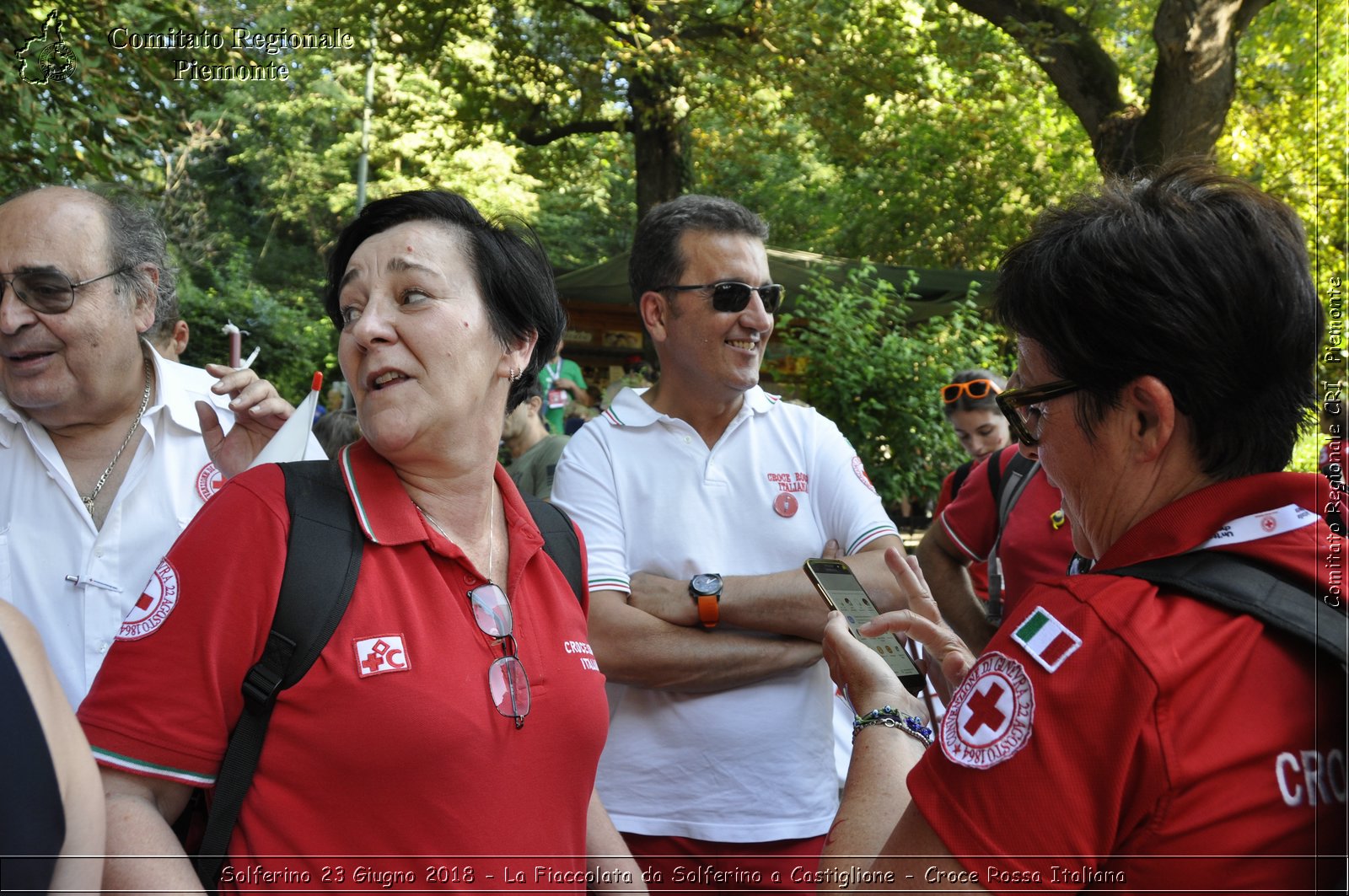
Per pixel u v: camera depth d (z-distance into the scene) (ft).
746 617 8.32
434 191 5.86
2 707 3.57
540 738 5.34
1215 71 31.73
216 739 4.83
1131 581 4.07
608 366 51.85
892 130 57.98
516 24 44.34
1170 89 32.19
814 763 8.68
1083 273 4.24
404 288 5.54
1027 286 4.46
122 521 7.58
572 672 5.64
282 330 77.66
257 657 4.89
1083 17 39.58
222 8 35.29
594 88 44.01
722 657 8.28
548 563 5.99
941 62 42.80
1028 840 3.80
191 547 4.99
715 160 57.41
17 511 7.40
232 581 4.88
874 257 76.02
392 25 43.39
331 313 6.05
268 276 110.22
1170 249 4.12
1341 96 41.19
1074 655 3.92
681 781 8.38
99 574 7.41
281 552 4.96
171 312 8.37
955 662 5.43
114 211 7.58
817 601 8.31
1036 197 63.87
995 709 4.01
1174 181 4.40
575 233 115.55
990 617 11.45
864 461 30.99
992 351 32.78
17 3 20.81
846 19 40.65
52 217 7.21
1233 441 4.23
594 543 8.57
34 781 3.56
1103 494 4.46
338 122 73.05
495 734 5.12
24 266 7.05
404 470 5.63
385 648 4.96
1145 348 4.14
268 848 4.77
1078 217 4.44
